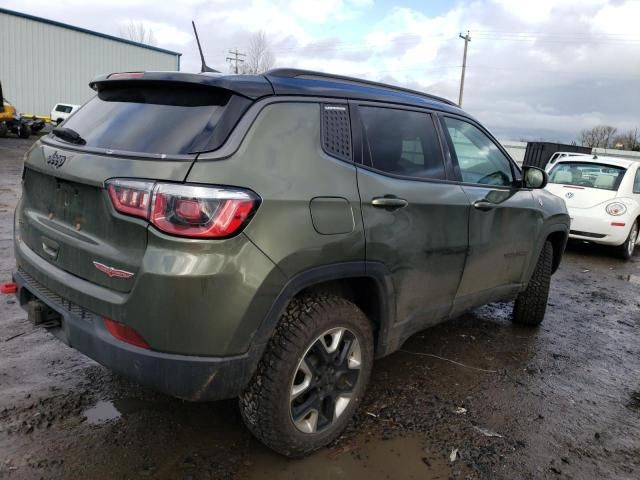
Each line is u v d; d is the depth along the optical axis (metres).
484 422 3.14
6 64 29.02
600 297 6.28
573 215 8.66
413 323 3.17
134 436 2.74
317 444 2.65
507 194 3.91
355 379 2.80
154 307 2.10
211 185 2.11
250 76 2.50
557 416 3.29
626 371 4.09
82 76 32.81
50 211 2.70
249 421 2.48
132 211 2.15
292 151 2.43
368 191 2.71
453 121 3.64
